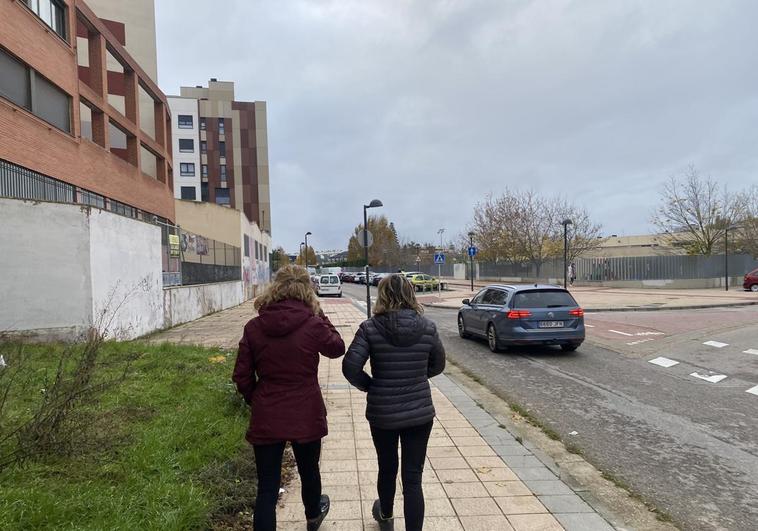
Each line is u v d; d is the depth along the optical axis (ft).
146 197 92.48
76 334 36.55
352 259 304.91
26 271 35.86
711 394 25.08
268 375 10.05
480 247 173.17
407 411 10.31
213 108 260.83
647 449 17.54
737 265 127.54
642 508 12.92
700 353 35.91
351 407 21.45
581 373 30.50
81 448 13.39
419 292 130.62
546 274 151.84
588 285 135.44
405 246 302.86
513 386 27.27
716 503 13.41
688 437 18.80
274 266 266.36
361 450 16.20
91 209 37.86
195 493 11.53
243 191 263.08
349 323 58.13
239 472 13.46
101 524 9.82
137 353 28.94
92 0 131.54
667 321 55.11
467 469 14.69
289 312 10.12
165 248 57.06
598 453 17.20
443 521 11.52
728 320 54.80
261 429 9.81
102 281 39.45
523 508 12.20
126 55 84.48
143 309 47.93
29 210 36.01
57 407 13.00
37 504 10.18
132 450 13.74
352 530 11.18
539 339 36.47
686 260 122.01
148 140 94.79
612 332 47.34
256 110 266.16
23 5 53.67
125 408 17.90
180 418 16.96
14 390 18.80
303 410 9.96
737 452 17.24
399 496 12.95
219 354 31.86
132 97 87.76
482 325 41.04
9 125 50.08
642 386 26.96
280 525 11.34
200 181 257.55
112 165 76.43
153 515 10.44
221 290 84.89
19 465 12.05
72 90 64.28
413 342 10.52
